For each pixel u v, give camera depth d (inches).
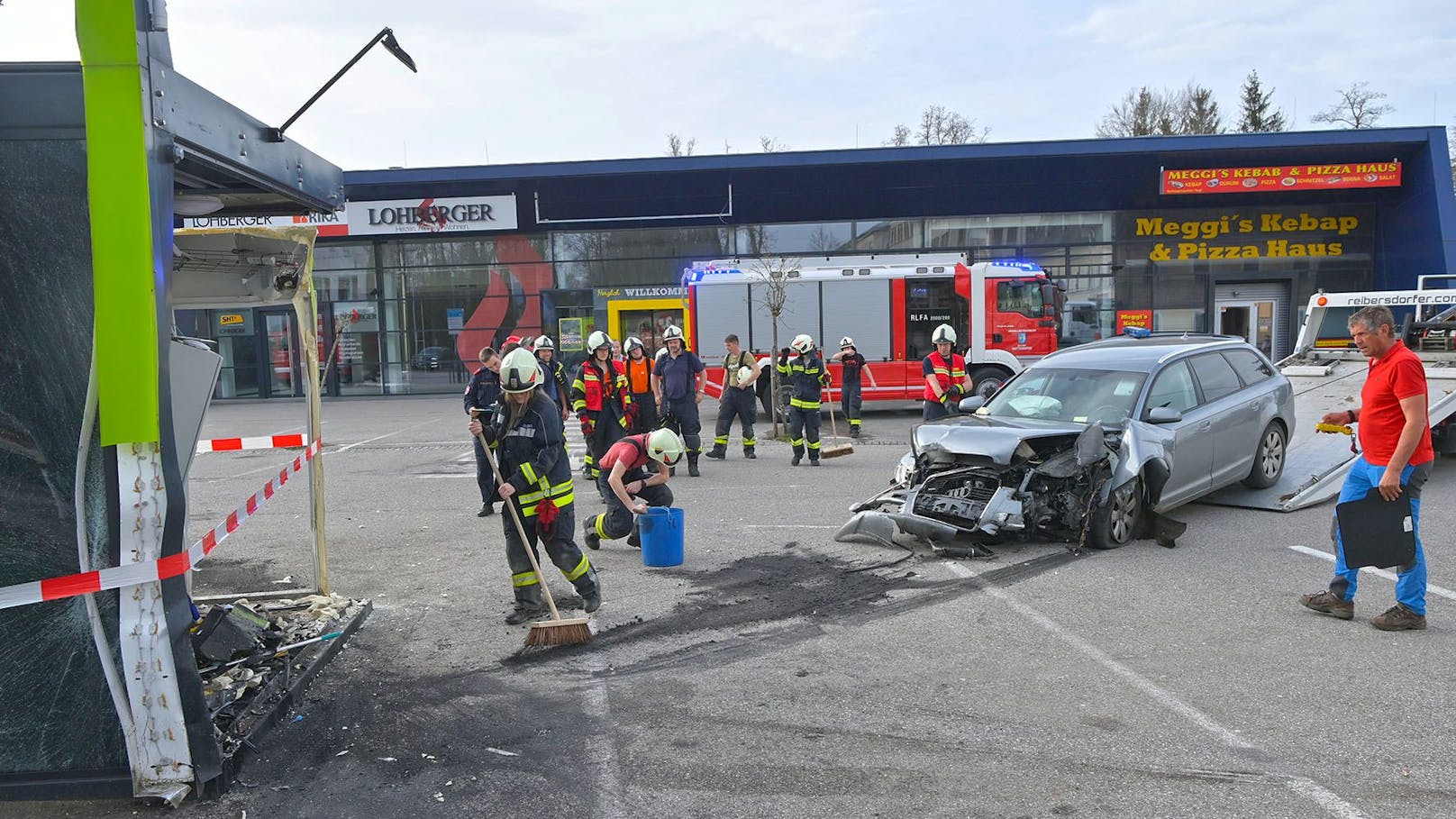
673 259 1004.6
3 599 133.1
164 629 137.8
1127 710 168.2
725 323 722.8
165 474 136.2
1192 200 963.3
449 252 1018.1
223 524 167.2
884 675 188.1
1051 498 285.4
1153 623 216.1
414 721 170.6
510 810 138.6
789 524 331.0
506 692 183.5
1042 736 158.6
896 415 744.3
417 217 982.4
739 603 239.3
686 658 200.7
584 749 158.2
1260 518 325.7
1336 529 213.0
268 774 151.0
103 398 131.1
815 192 967.0
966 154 921.5
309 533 336.2
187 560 141.7
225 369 1045.8
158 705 138.6
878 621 222.7
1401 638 201.8
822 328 713.6
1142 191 959.0
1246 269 978.1
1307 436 407.2
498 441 221.5
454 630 222.1
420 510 378.6
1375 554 203.8
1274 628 210.2
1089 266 981.2
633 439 279.7
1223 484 331.9
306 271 224.8
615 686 185.8
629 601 242.1
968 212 973.2
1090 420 307.1
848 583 255.1
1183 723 161.9
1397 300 491.2
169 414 137.2
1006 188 960.3
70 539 135.3
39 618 136.6
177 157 135.4
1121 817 131.9
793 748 156.6
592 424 413.7
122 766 140.3
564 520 222.4
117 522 134.8
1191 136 906.1
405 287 1024.2
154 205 130.6
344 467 512.4
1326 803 134.5
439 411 856.9
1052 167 940.0
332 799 142.7
